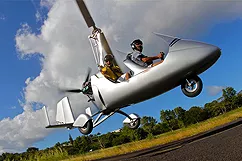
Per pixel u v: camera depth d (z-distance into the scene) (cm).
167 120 7756
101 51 668
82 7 669
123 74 607
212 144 472
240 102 8088
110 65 628
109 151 1280
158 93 564
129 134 5756
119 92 591
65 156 1380
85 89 682
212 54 483
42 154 1412
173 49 515
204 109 8375
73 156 1361
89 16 685
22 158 1436
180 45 514
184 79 522
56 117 763
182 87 535
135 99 587
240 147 361
